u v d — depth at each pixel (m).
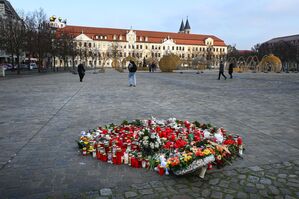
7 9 65.75
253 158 5.32
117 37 127.38
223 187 4.11
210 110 10.41
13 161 5.03
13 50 38.75
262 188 4.09
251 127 7.75
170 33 139.88
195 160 4.27
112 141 5.56
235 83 24.95
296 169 4.79
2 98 13.52
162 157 4.74
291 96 15.13
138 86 21.06
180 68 86.88
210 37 144.00
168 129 6.38
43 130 7.20
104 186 4.09
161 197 3.78
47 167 4.78
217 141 5.41
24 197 3.76
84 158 5.23
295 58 89.31
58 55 56.62
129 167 4.84
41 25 44.75
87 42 117.69
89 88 19.16
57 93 15.86
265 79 32.03
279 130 7.43
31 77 33.59
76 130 7.21
